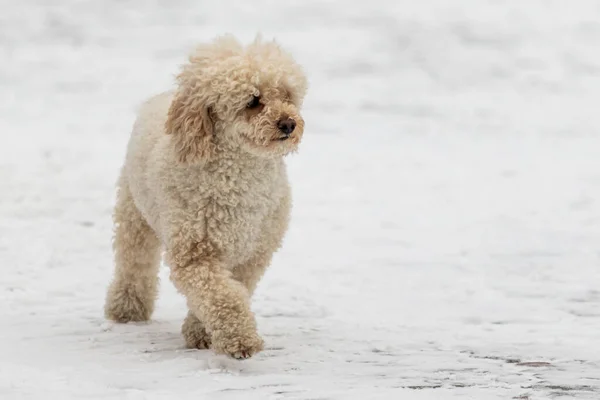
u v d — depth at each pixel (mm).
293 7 56781
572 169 21250
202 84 8477
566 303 11102
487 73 38125
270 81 8570
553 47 43969
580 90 34562
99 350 8859
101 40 46219
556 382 7746
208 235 8500
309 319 10422
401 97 33094
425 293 11695
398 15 53469
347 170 20922
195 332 9016
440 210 17156
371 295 11602
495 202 17812
